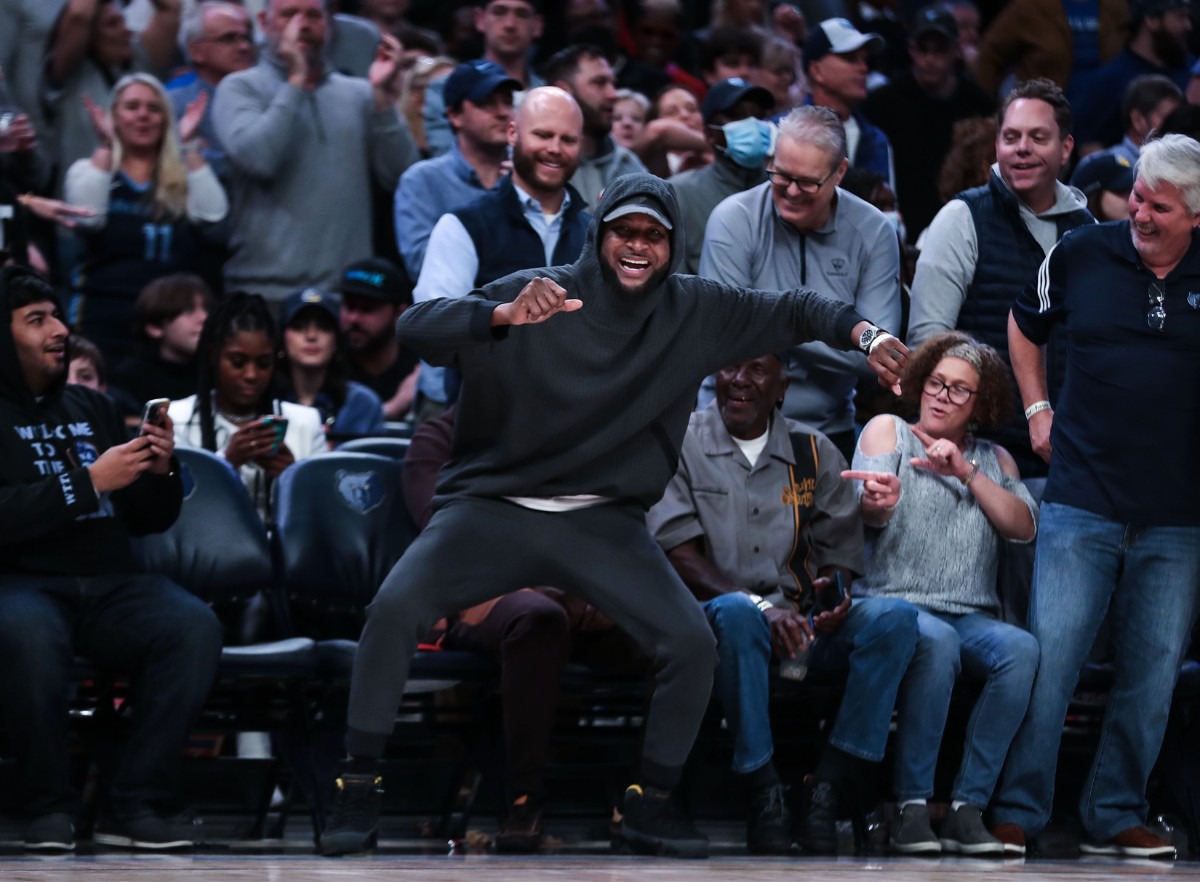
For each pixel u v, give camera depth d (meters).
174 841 14.10
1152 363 15.41
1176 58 26.94
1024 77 27.70
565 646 14.66
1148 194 15.10
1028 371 16.53
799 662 15.13
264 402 17.73
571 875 10.74
